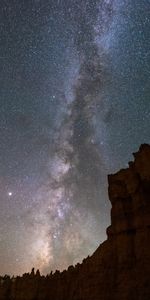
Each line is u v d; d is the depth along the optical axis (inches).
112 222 874.1
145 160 839.1
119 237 829.2
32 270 1284.4
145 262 748.0
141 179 846.5
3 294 1291.8
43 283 1173.7
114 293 774.5
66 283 1049.5
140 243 777.6
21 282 1267.2
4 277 1378.0
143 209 807.7
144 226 788.0
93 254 914.7
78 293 917.8
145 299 700.0
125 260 793.6
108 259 842.8
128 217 833.5
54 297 1063.0
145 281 722.8
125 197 865.5
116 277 796.6
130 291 737.6
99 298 801.6
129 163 893.8
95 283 840.9
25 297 1190.3
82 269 960.9
